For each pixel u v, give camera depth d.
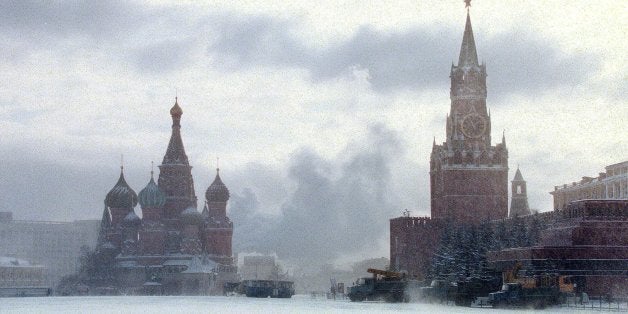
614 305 118.94
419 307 126.25
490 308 118.38
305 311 115.69
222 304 150.00
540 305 115.31
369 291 151.12
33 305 145.62
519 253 137.88
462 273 150.62
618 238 135.50
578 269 133.38
